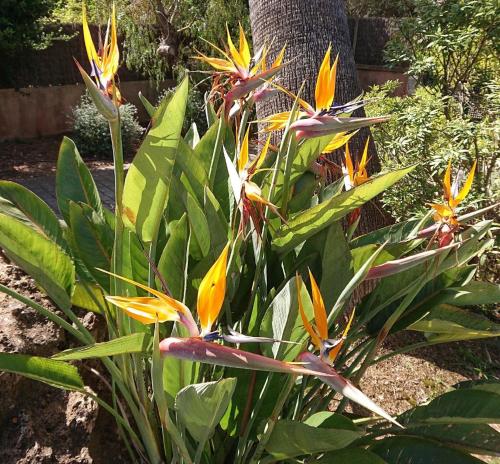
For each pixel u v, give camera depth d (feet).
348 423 2.56
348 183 2.91
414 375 5.44
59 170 3.27
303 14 5.08
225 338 1.80
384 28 17.88
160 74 15.83
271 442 2.42
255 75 2.68
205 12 14.90
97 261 2.90
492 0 5.93
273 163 3.44
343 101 5.21
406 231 3.42
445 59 6.61
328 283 2.79
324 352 1.87
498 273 6.14
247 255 3.05
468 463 2.65
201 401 2.03
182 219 2.83
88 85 2.05
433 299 3.08
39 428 2.88
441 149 5.75
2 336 2.99
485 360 5.98
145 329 2.72
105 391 3.21
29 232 2.55
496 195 5.49
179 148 2.86
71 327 2.67
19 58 14.88
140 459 3.09
